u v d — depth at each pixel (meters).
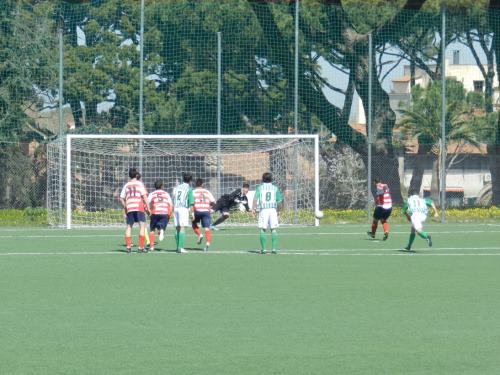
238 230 60.44
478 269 37.03
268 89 83.50
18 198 79.69
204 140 72.69
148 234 46.69
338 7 84.31
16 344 21.33
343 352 20.56
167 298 28.53
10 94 82.00
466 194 121.00
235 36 84.62
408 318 24.89
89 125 85.31
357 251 45.19
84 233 57.69
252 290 30.38
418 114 109.88
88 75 86.88
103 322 24.17
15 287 31.14
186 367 19.06
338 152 84.06
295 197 68.25
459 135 109.25
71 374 18.45
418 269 36.94
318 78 85.00
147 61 86.75
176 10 86.38
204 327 23.48
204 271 35.97
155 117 84.62
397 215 72.38
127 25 87.69
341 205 81.12
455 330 23.17
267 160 71.81
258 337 22.22
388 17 93.62
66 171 66.19
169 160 72.81
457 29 100.75
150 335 22.42
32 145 82.75
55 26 86.75
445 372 18.75
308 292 29.94
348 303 27.55
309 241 51.56
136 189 43.94
